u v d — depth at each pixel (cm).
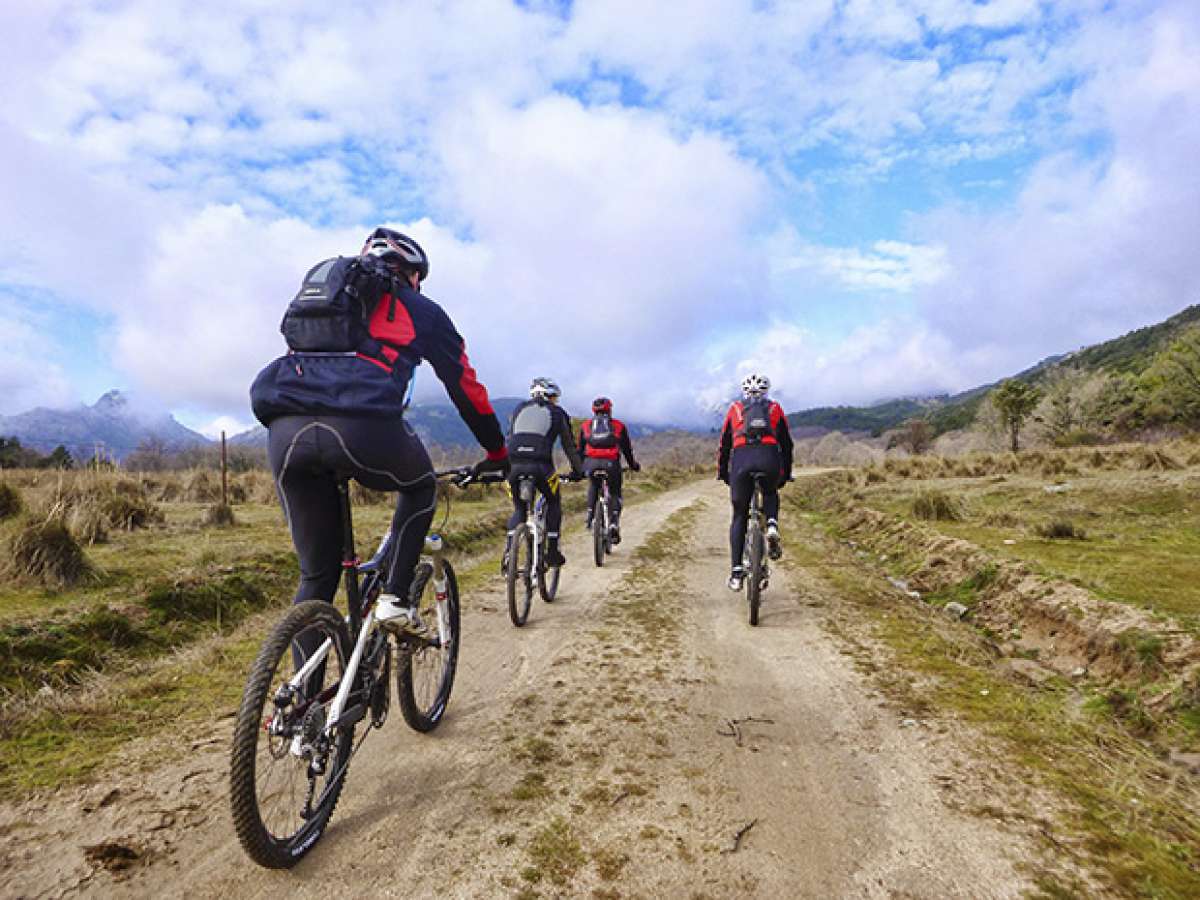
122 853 228
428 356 247
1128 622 459
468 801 268
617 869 226
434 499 275
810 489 2156
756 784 287
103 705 354
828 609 606
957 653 483
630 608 607
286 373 227
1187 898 215
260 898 210
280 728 212
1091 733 349
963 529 924
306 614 225
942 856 236
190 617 512
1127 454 1841
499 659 456
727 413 605
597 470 817
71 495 825
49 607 468
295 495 236
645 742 327
